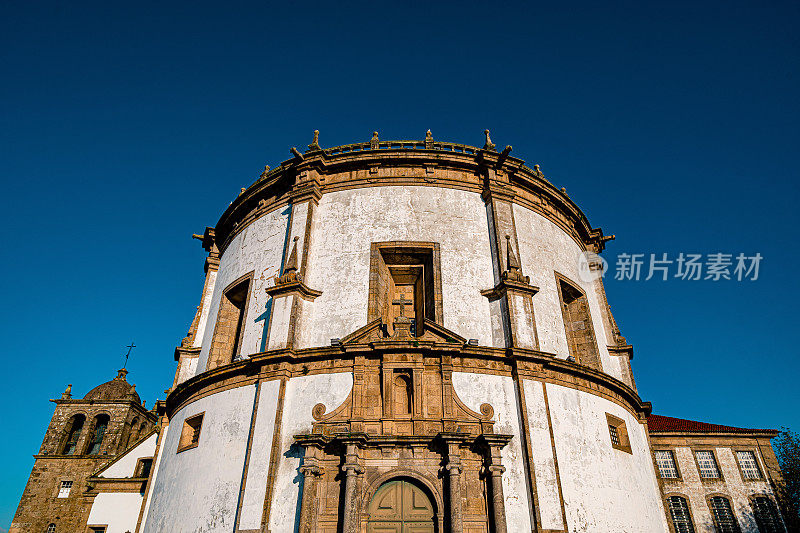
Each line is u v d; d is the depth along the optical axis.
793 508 31.42
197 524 19.17
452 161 25.09
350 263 22.69
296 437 17.95
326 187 25.16
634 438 23.64
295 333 20.98
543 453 18.73
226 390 21.45
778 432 33.75
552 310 23.42
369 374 19.53
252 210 28.06
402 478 17.83
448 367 19.62
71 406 46.19
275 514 17.67
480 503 17.45
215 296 28.06
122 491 28.42
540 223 25.83
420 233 23.23
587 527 18.48
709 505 31.72
